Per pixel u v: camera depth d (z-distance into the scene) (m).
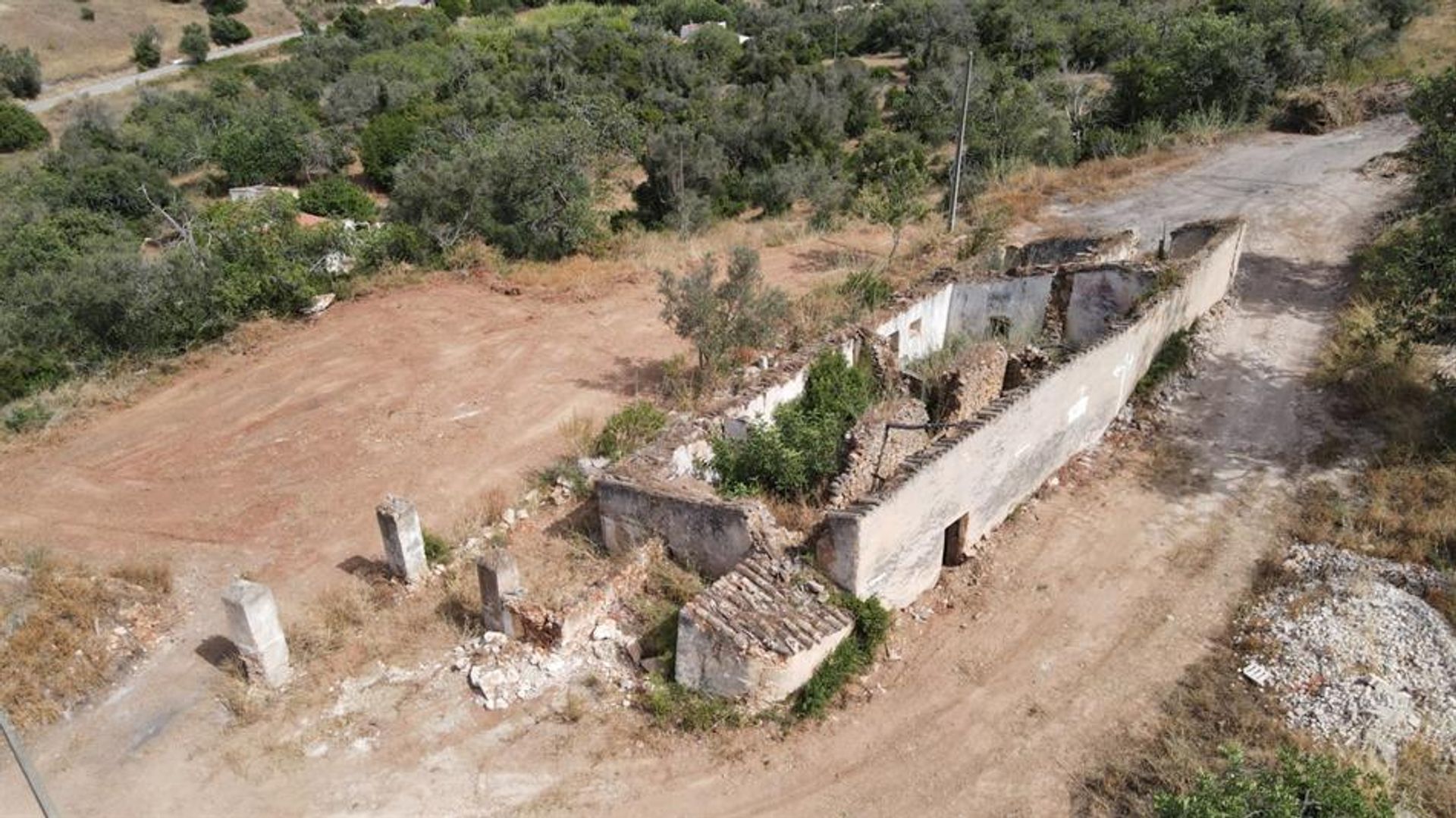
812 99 44.78
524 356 22.88
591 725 12.30
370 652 13.50
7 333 22.59
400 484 17.73
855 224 32.06
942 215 31.50
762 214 36.97
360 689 12.93
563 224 29.73
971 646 13.71
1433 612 13.25
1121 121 40.50
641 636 13.38
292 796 11.47
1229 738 11.84
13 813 11.25
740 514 13.31
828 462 15.76
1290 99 36.78
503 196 29.92
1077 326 21.55
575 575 14.70
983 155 36.56
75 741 12.29
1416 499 15.55
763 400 17.16
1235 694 12.59
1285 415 18.67
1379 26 41.28
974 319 22.72
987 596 14.69
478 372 22.06
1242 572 14.88
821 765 11.84
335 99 54.06
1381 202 27.72
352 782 11.64
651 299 26.12
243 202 30.28
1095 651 13.55
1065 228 28.36
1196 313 21.61
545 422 19.69
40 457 19.22
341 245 27.50
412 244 28.30
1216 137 35.91
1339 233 26.23
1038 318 21.75
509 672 12.95
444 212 29.56
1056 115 38.91
